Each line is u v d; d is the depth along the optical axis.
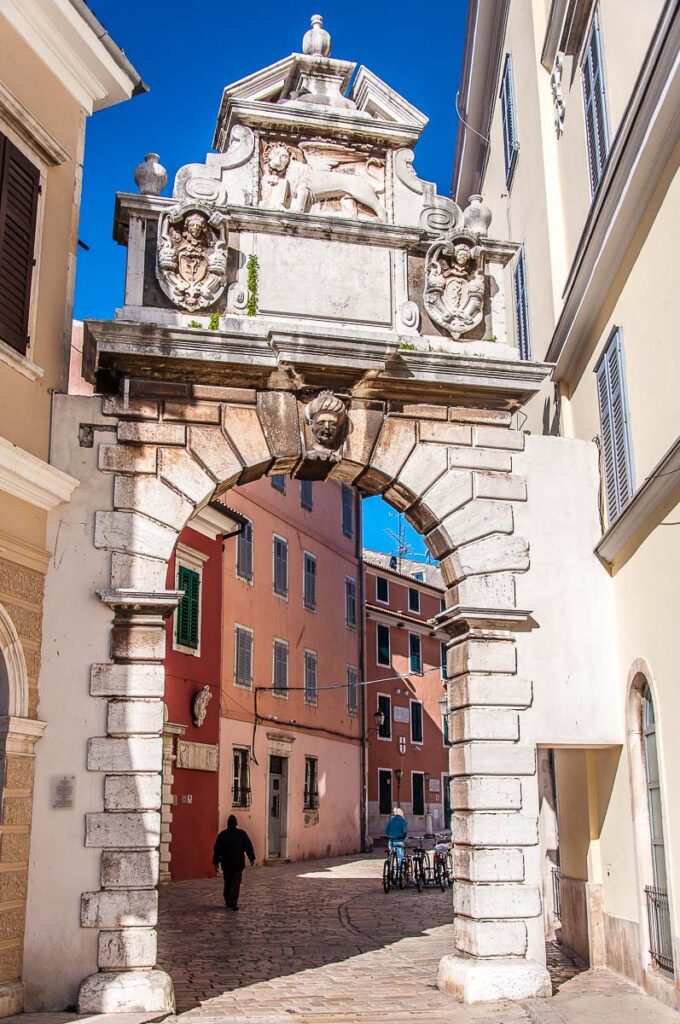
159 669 11.26
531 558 12.60
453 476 12.72
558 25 14.98
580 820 13.27
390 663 42.53
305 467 12.57
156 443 11.98
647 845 11.20
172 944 14.34
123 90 13.19
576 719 12.16
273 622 31.81
